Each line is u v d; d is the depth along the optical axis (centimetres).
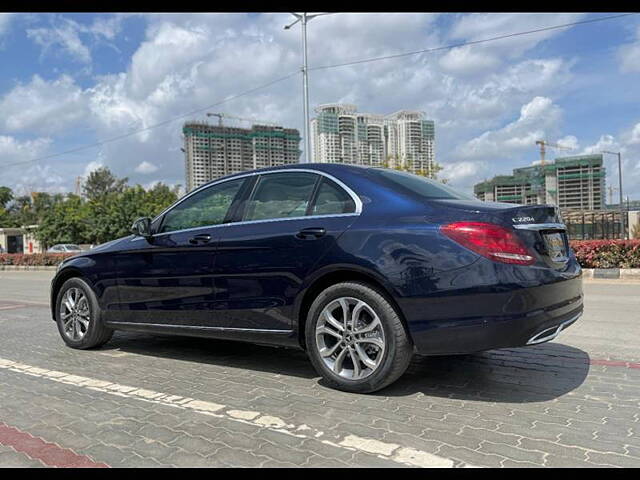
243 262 446
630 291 1067
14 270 3017
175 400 400
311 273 409
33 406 394
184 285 486
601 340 586
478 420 347
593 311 793
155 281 510
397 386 422
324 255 403
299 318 423
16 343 631
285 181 457
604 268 1385
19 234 5200
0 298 1205
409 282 368
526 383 427
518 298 349
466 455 295
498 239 355
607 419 346
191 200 514
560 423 340
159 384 445
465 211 373
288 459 296
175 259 493
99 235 3994
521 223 369
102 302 561
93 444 322
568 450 300
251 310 442
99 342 580
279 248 426
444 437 320
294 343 429
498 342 351
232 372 478
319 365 414
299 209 436
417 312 368
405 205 395
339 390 412
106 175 8156
